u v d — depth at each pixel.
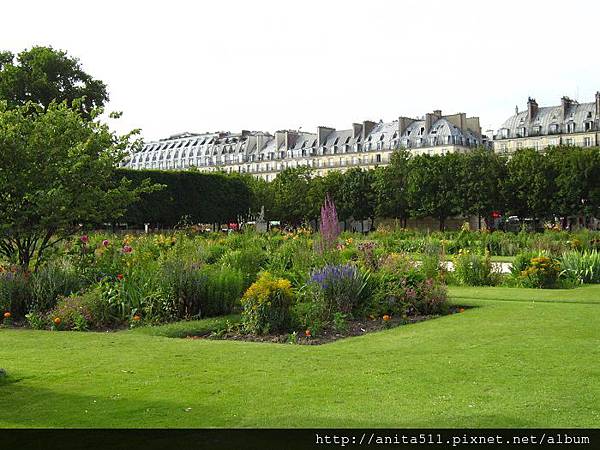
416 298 14.70
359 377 8.23
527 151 72.25
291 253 21.16
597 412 6.65
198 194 66.88
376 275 15.30
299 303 13.65
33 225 16.34
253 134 147.00
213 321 13.48
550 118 108.19
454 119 115.00
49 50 55.88
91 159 16.95
